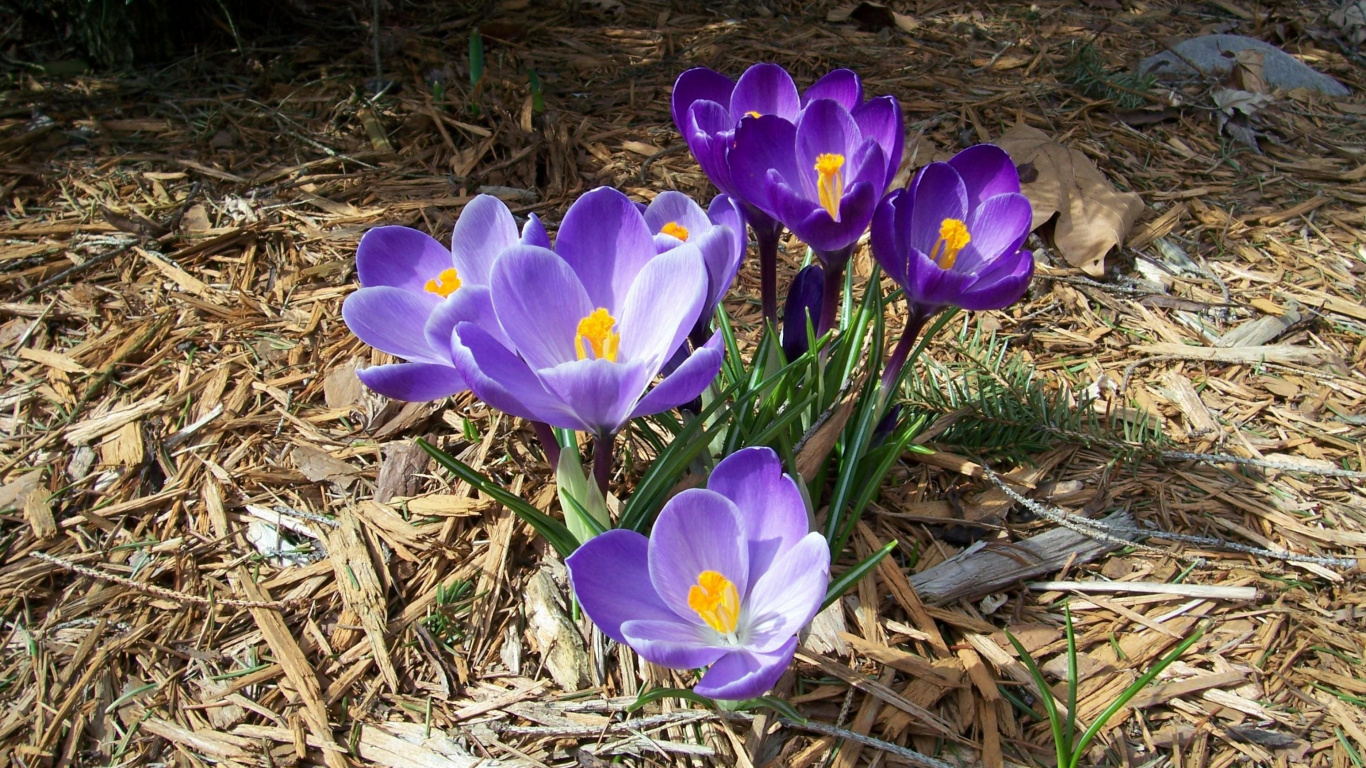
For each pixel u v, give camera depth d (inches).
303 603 17.2
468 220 14.7
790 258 25.0
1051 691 16.0
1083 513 18.6
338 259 24.5
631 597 13.5
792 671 16.0
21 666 16.5
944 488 18.9
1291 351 22.4
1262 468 19.6
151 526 18.5
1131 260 25.6
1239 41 35.4
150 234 25.1
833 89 16.3
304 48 33.9
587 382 12.6
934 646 16.4
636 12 37.9
